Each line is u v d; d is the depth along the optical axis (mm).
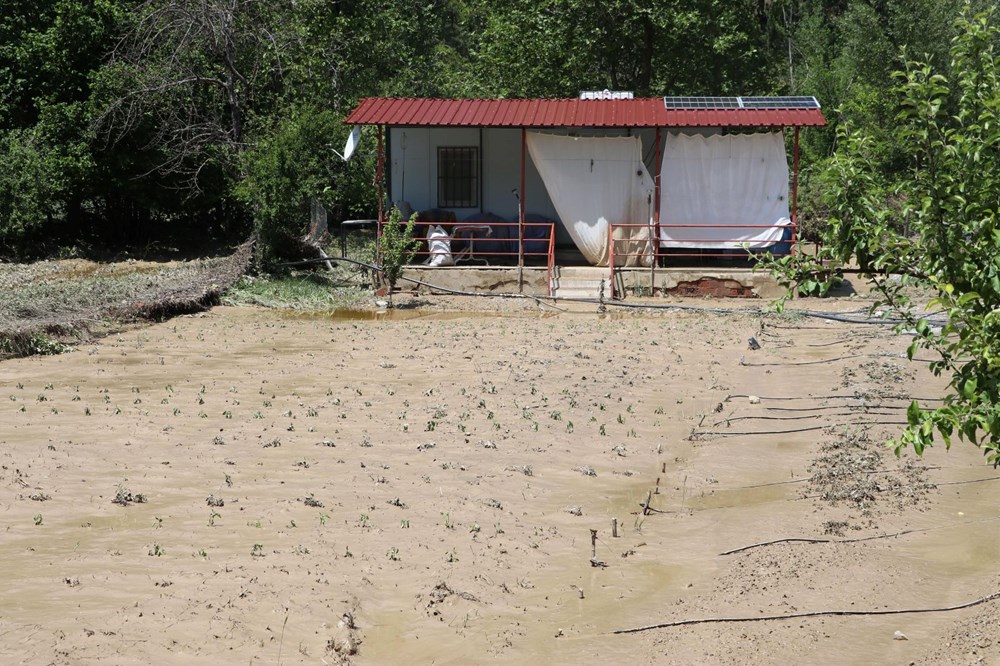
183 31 28438
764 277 23922
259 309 23375
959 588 7973
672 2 34219
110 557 8453
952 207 6059
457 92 38438
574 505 10391
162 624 7203
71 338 18891
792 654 6953
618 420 13562
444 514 9852
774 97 24625
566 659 7070
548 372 16453
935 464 11242
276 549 8758
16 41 30891
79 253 31656
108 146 30516
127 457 11430
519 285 24500
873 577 8242
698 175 24422
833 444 12109
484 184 26406
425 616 7691
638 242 24781
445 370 16672
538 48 36062
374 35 33875
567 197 24984
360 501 10133
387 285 24844
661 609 7871
